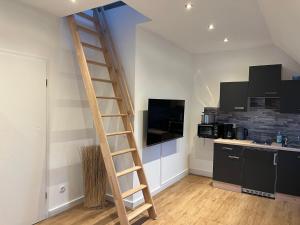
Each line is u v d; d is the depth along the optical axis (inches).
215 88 197.2
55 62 123.6
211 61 198.5
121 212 107.3
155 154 158.9
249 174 162.9
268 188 156.5
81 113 139.7
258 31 141.6
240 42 166.9
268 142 166.4
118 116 133.9
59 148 127.9
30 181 114.1
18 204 109.4
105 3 106.4
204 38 158.6
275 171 154.3
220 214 132.6
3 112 102.4
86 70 119.0
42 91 117.8
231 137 180.1
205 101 201.6
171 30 143.0
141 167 127.3
